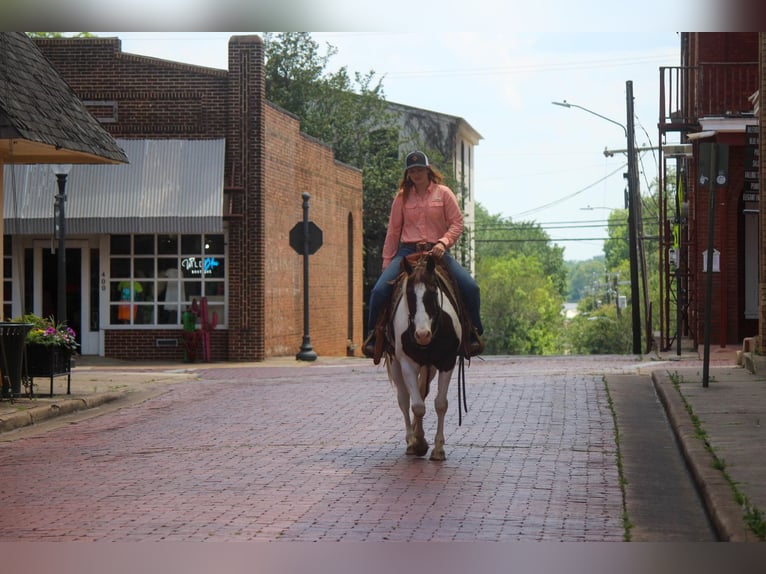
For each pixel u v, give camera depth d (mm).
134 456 12438
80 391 19031
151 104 30547
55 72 19766
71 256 30484
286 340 33062
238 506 9383
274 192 31859
